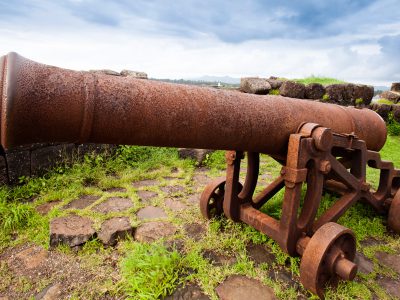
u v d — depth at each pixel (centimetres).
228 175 293
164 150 563
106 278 235
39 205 347
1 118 131
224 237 292
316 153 243
